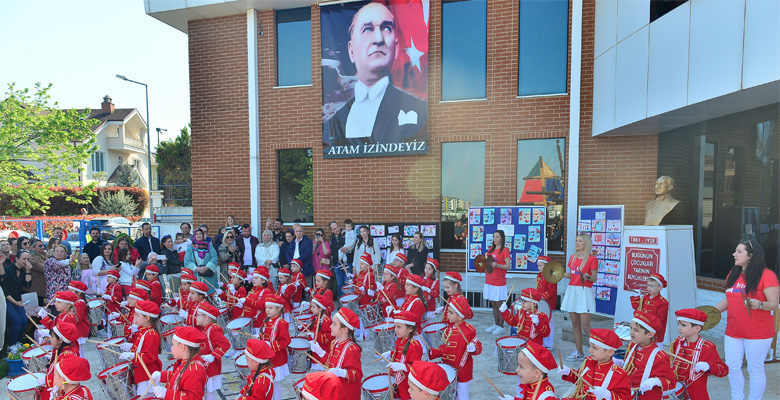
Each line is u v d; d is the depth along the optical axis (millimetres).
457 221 12305
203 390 4320
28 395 4734
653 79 8789
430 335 6273
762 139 8852
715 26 7148
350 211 12781
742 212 9500
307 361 5715
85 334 7051
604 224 9164
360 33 12422
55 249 8422
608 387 3898
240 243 11141
